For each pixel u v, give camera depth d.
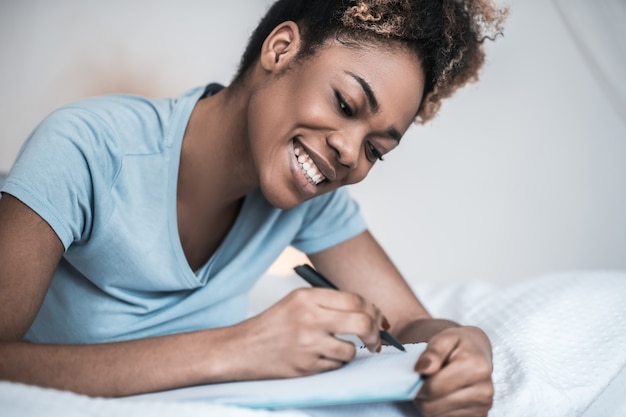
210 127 1.02
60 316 1.03
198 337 0.77
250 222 1.10
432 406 0.76
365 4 0.89
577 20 1.82
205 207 1.04
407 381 0.70
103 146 0.95
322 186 0.94
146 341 0.77
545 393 0.86
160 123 1.02
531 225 2.27
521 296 1.19
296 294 0.76
